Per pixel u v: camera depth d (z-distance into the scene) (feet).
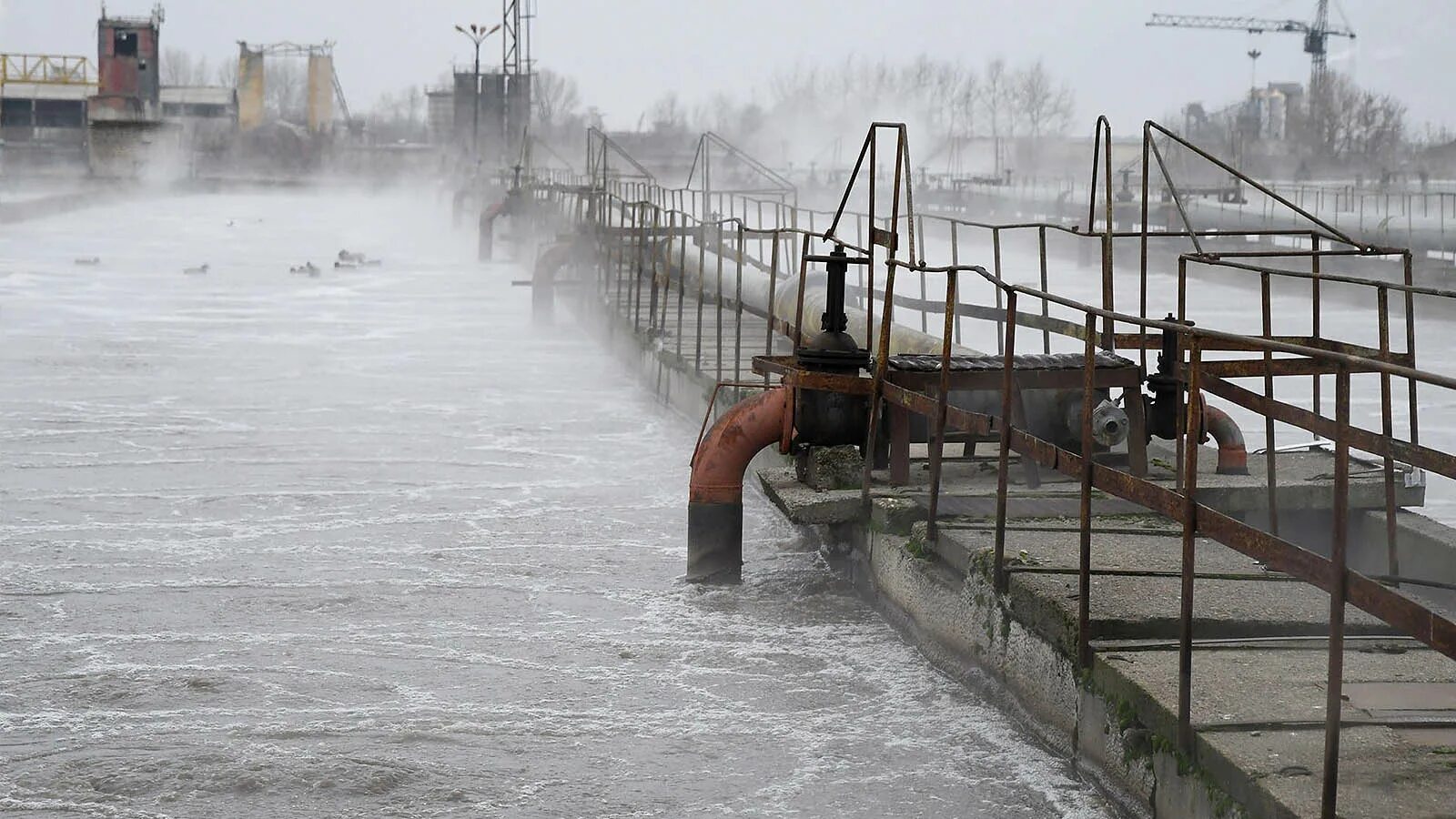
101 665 30.76
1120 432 33.60
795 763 25.90
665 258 74.54
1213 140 431.43
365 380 72.90
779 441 36.91
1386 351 29.53
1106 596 25.95
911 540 32.42
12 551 39.86
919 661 31.01
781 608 35.22
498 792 24.70
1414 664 23.02
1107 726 23.30
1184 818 20.62
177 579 37.47
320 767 25.48
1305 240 157.38
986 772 25.27
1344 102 397.19
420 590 36.76
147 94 372.38
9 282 124.36
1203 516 20.30
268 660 31.30
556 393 69.46
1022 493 34.53
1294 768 18.85
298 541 41.55
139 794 24.35
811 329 54.24
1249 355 87.66
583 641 32.78
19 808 23.81
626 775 25.44
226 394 67.92
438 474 50.90
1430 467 21.34
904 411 35.42
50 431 57.72
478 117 303.27
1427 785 18.22
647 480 50.26
